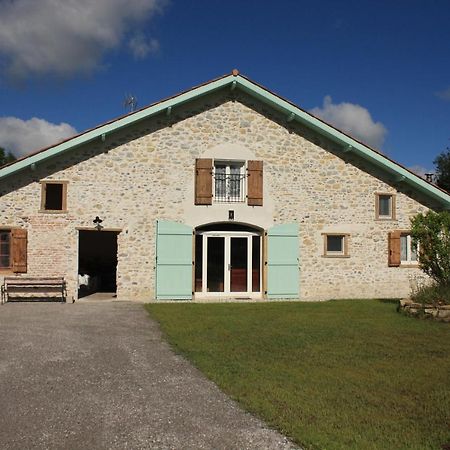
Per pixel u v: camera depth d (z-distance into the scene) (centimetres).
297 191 1459
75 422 447
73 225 1316
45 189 1309
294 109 1418
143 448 397
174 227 1377
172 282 1373
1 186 1284
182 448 398
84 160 1330
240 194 1444
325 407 489
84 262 1753
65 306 1198
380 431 434
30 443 404
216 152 1409
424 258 1157
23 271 1284
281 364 650
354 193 1501
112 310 1134
